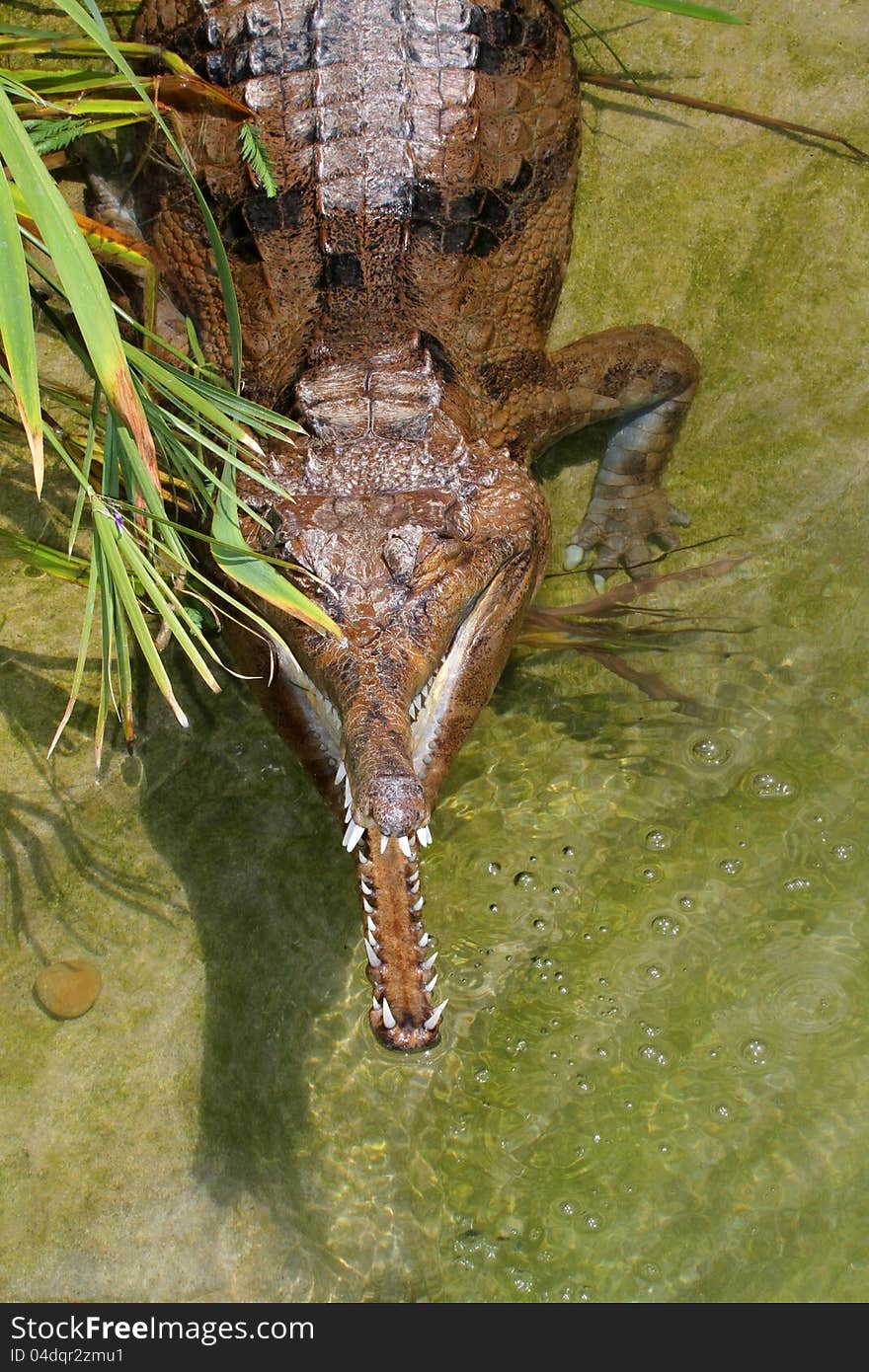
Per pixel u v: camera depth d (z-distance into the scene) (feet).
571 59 14.16
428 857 13.33
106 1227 12.32
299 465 12.66
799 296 14.17
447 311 13.50
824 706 13.70
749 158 14.30
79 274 11.46
